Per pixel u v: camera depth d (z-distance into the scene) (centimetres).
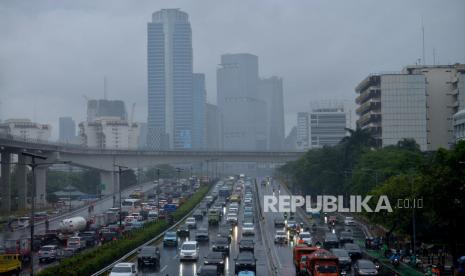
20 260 9456
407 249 10900
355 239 13800
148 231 12925
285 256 10919
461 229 9638
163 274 8619
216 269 7675
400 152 18275
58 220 18862
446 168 9631
